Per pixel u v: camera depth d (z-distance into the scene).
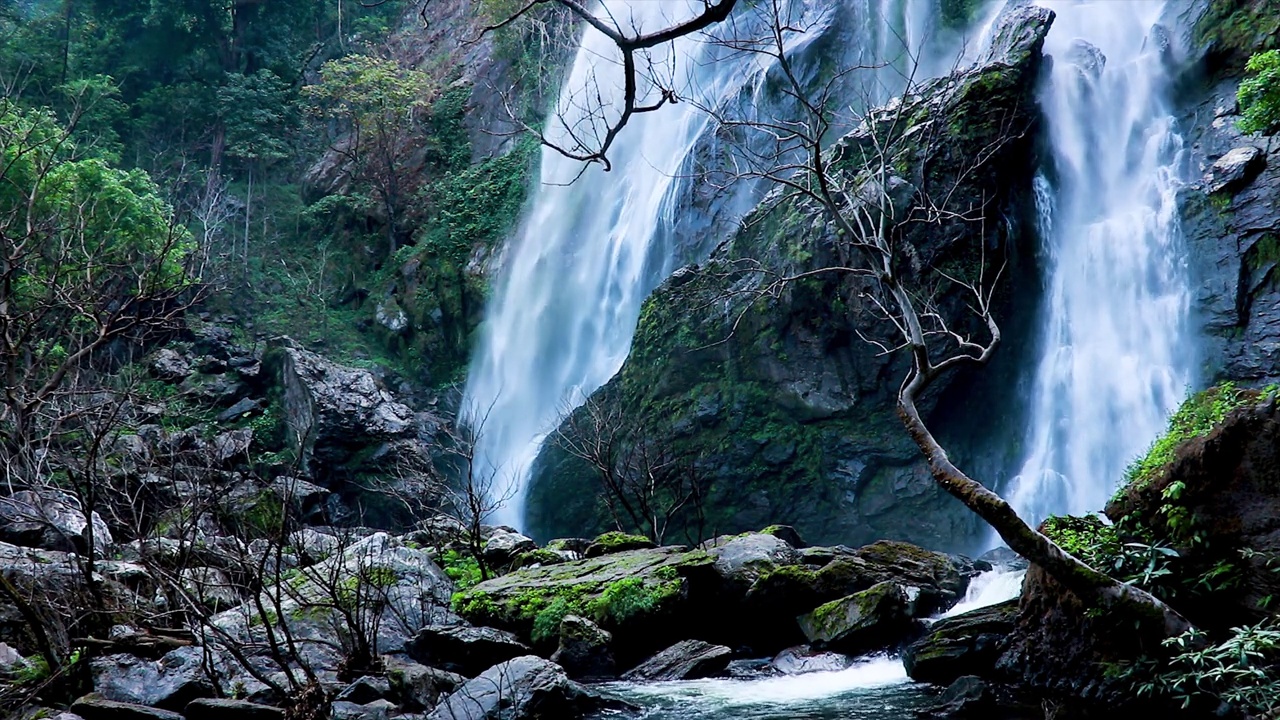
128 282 15.99
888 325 21.72
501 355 33.34
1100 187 23.44
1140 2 24.89
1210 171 20.98
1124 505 7.96
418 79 40.38
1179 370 20.31
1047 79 23.30
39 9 45.81
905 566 12.95
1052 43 24.72
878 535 22.59
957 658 8.98
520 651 10.17
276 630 10.08
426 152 40.16
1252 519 7.08
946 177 21.05
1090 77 23.95
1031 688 8.26
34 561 9.42
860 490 22.83
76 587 9.20
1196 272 20.50
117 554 11.31
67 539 10.09
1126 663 7.52
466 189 37.84
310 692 7.79
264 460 25.45
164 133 40.66
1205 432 7.54
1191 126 22.47
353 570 11.39
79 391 11.23
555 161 35.66
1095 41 25.45
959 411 22.42
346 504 25.80
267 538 10.11
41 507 10.30
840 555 12.99
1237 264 19.95
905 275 21.27
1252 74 21.88
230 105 41.50
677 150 30.91
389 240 38.81
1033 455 22.27
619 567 12.16
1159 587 7.38
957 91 21.66
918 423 7.34
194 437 16.16
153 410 20.17
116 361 24.47
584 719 8.23
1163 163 22.62
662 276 29.05
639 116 33.09
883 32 27.98
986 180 21.20
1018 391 22.66
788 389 23.22
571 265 32.78
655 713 8.48
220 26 43.19
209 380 27.44
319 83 45.47
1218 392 8.14
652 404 24.89
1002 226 21.75
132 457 13.09
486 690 8.02
